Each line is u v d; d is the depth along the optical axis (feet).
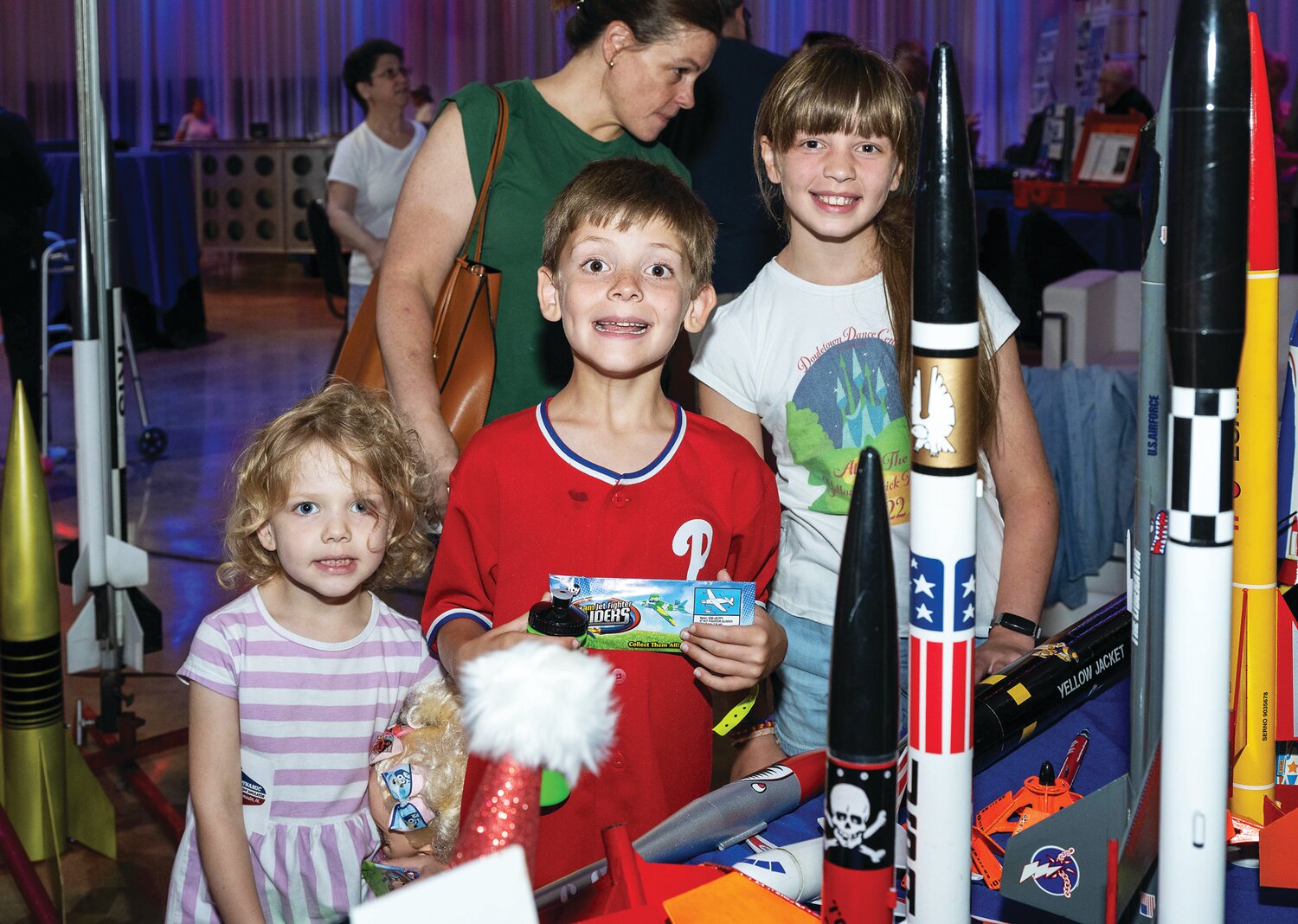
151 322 25.02
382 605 5.55
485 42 40.27
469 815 2.03
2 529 7.95
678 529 4.74
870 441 5.57
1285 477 3.90
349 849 5.39
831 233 5.42
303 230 36.37
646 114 6.29
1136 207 19.52
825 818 2.37
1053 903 3.01
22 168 16.69
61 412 20.01
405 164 15.88
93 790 8.23
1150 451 2.88
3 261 16.88
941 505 2.34
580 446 4.74
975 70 35.47
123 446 9.64
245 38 42.16
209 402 20.99
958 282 2.28
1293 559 3.91
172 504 15.97
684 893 2.79
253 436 5.38
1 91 43.14
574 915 2.81
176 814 8.84
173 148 36.47
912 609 2.41
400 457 5.27
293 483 5.04
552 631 3.59
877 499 2.19
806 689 5.81
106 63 42.75
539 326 6.62
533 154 6.46
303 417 5.11
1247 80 2.15
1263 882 3.10
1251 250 3.02
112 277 9.32
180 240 24.08
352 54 15.47
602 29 6.24
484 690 1.91
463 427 6.43
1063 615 10.17
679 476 4.79
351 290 15.69
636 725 4.49
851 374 5.58
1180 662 2.31
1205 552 2.26
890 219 5.55
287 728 5.28
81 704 9.80
